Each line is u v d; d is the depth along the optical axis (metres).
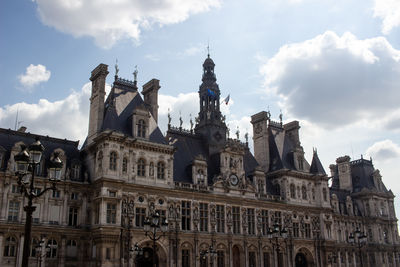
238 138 97.00
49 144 75.00
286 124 111.19
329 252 98.19
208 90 96.00
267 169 101.06
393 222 124.38
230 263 80.56
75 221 70.56
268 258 87.31
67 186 70.56
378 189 124.94
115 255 66.81
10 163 66.00
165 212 75.25
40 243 58.50
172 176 77.88
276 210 92.06
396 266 121.12
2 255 62.16
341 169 129.38
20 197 66.06
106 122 74.88
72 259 68.50
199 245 77.38
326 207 100.88
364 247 115.50
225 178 85.25
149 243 72.25
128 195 71.31
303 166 102.38
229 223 82.88
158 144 77.31
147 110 79.12
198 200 79.94
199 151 90.38
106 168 69.62
